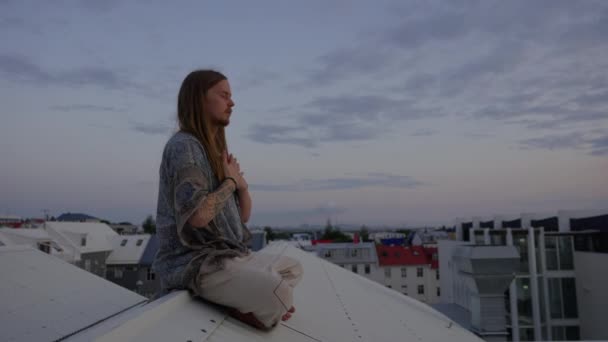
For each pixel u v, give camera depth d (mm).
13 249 3221
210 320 1644
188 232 1769
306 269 4633
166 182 1808
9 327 2273
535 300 24234
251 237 2186
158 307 1426
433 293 49625
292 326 2174
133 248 37781
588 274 23688
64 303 2760
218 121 1982
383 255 51062
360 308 3463
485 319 4312
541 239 24938
